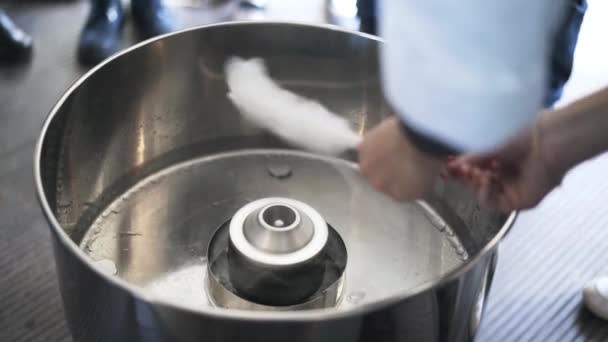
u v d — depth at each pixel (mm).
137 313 591
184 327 578
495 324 1057
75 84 833
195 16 1812
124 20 1796
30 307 1061
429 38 455
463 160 723
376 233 978
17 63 1620
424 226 990
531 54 454
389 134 567
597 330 1057
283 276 783
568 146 655
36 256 1144
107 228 966
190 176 1054
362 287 899
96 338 681
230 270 807
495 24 438
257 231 792
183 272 912
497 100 456
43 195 658
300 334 562
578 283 1128
